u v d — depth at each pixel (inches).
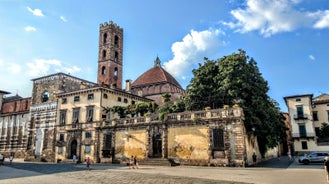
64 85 2361.0
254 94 1440.7
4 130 2746.1
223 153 1299.2
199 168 1209.4
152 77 3048.7
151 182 754.8
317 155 1434.5
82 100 2069.4
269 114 1556.3
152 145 1544.0
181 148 1428.4
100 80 2768.2
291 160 1814.7
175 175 919.0
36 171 1160.2
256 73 1528.1
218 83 1494.8
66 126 2084.2
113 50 2839.6
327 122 2380.7
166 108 1707.7
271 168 1184.8
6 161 2065.7
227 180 780.0
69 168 1317.7
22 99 2748.5
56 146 2101.4
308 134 2290.8
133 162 1261.1
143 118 1616.6
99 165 1537.9
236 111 1305.4
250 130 1416.1
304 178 812.6
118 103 2126.0
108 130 1776.6
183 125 1449.3
